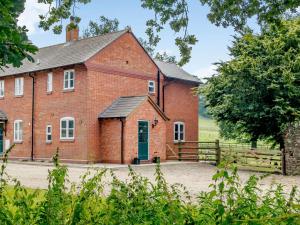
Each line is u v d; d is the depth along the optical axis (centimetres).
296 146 2173
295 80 2445
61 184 334
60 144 2992
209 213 313
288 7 680
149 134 2931
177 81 3534
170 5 782
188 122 3628
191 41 786
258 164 2409
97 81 2898
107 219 308
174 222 300
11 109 3419
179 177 1936
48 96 3116
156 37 800
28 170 2258
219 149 2781
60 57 3141
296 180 1869
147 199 339
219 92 2727
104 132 2872
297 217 236
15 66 415
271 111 2459
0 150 3488
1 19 356
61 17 789
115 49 3030
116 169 2342
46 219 304
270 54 2466
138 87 3198
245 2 730
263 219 246
